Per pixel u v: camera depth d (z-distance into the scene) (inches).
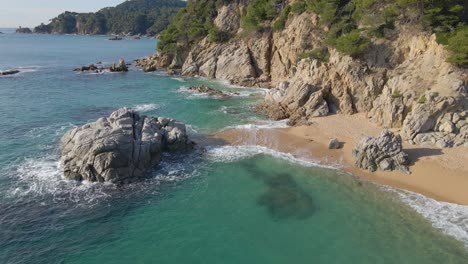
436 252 1097.4
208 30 4136.3
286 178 1561.3
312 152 1802.4
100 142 1481.3
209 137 2015.3
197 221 1267.2
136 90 3164.4
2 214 1256.2
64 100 2775.6
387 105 1983.3
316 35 3036.4
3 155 1707.7
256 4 3831.2
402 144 1742.1
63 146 1699.1
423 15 2069.4
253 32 3676.2
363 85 2217.0
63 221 1237.1
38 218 1245.7
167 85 3390.7
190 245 1148.5
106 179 1461.6
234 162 1705.2
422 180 1486.2
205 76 3860.7
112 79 3678.6
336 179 1544.0
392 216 1277.1
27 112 2427.4
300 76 2608.3
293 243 1159.0
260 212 1321.4
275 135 2031.3
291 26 3289.9
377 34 2261.3
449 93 1753.2
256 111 2500.0
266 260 1087.6
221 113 2469.2
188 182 1519.4
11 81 3454.7
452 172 1512.1
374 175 1560.0
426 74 1943.9
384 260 1074.7
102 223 1237.1
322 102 2290.8
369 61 2245.3
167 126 1873.8
